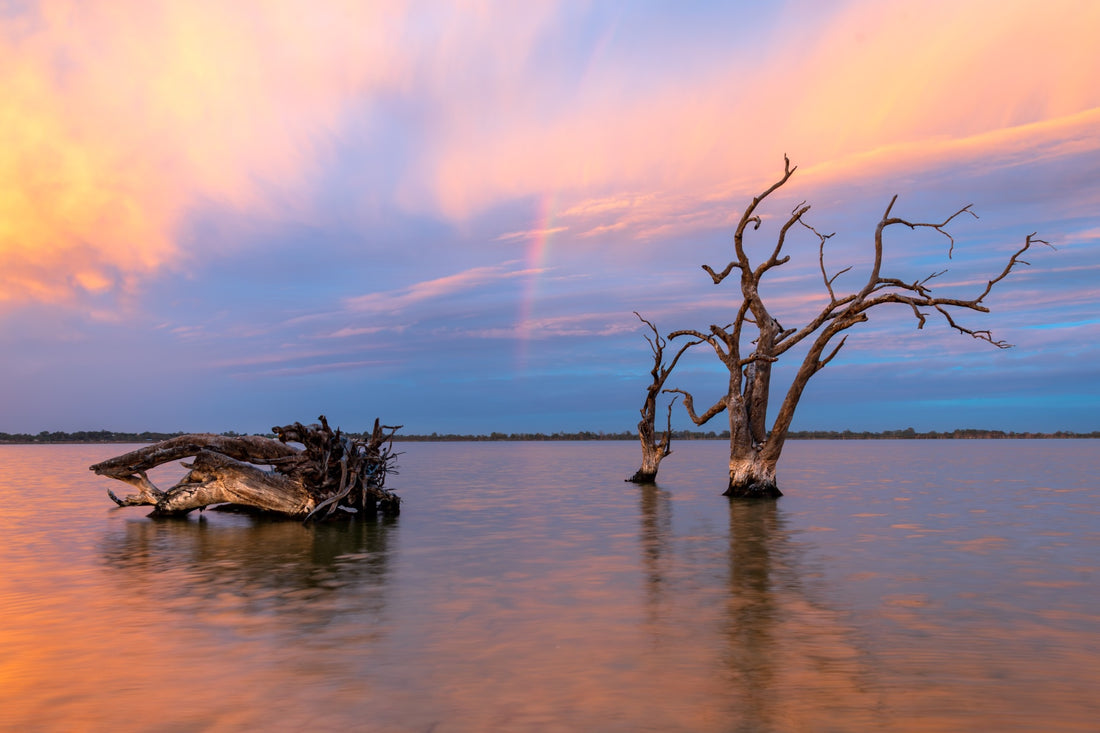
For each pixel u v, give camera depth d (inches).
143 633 420.5
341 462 1018.7
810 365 1212.5
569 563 641.0
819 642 393.7
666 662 360.2
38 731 283.9
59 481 2037.4
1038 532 813.9
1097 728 279.7
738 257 1241.4
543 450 6412.4
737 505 1149.7
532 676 340.8
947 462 2942.9
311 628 428.5
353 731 279.9
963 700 308.0
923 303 1146.0
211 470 1032.2
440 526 922.1
